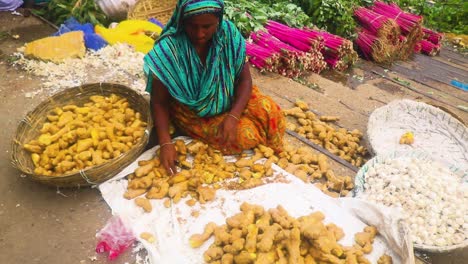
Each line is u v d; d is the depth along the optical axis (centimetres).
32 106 328
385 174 262
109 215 242
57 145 268
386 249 221
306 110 362
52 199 252
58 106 298
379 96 422
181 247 220
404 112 337
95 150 270
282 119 279
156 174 261
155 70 254
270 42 440
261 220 222
